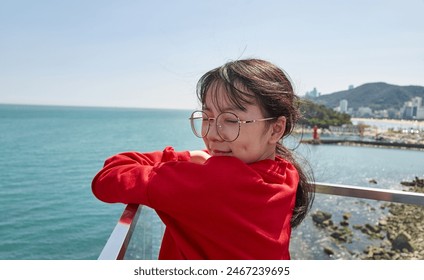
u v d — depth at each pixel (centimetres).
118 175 117
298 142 156
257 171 116
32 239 1598
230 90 112
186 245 113
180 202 104
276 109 118
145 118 18625
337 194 175
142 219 138
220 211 103
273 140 124
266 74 119
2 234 1675
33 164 3925
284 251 115
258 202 107
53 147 5356
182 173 107
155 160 146
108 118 17712
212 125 118
